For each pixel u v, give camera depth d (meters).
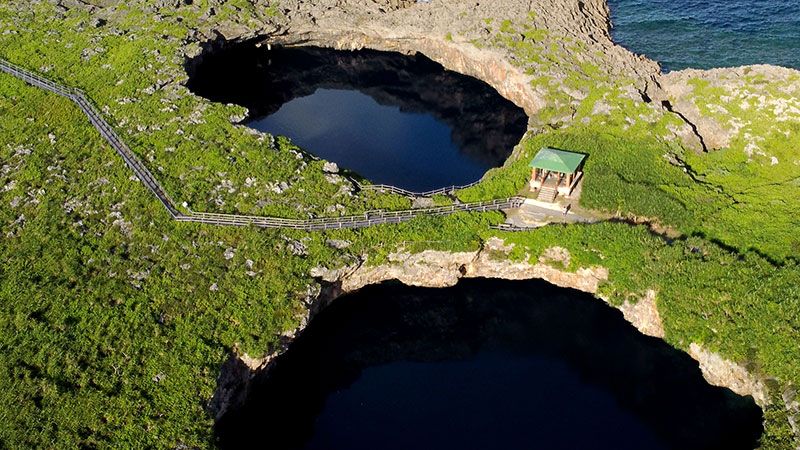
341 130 97.38
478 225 71.75
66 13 110.38
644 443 57.22
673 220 70.94
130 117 86.38
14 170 77.94
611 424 59.12
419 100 104.69
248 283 64.75
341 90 107.81
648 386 62.06
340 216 72.44
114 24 108.12
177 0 112.56
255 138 83.12
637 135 83.12
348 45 116.62
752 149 81.25
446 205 74.94
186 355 57.97
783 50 110.06
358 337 67.94
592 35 105.56
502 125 97.00
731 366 58.66
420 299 71.69
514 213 74.50
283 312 62.66
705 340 60.31
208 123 85.69
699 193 74.81
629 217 72.81
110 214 71.75
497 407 61.03
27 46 101.50
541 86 93.12
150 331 59.56
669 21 120.81
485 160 90.25
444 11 109.38
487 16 105.94
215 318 61.47
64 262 65.75
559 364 64.62
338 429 59.34
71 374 55.69
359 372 64.62
